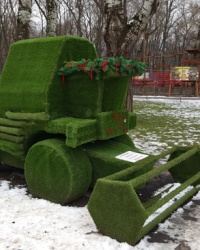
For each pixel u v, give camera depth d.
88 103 3.98
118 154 4.00
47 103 3.92
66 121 3.85
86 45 4.29
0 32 23.25
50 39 4.18
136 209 2.91
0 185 4.48
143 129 9.71
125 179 3.76
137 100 21.02
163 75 25.89
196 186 4.44
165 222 3.55
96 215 3.15
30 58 4.29
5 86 4.41
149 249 2.99
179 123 11.14
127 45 7.71
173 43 48.91
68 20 29.83
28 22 8.33
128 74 4.05
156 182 4.85
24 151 4.20
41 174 3.90
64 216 3.54
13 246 2.96
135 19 7.65
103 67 3.65
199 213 3.81
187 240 3.19
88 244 3.00
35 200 3.95
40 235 3.14
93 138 3.91
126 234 3.00
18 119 4.15
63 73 3.98
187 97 23.03
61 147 3.81
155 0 7.52
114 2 7.58
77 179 3.74
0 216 3.51
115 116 4.13
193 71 24.62
